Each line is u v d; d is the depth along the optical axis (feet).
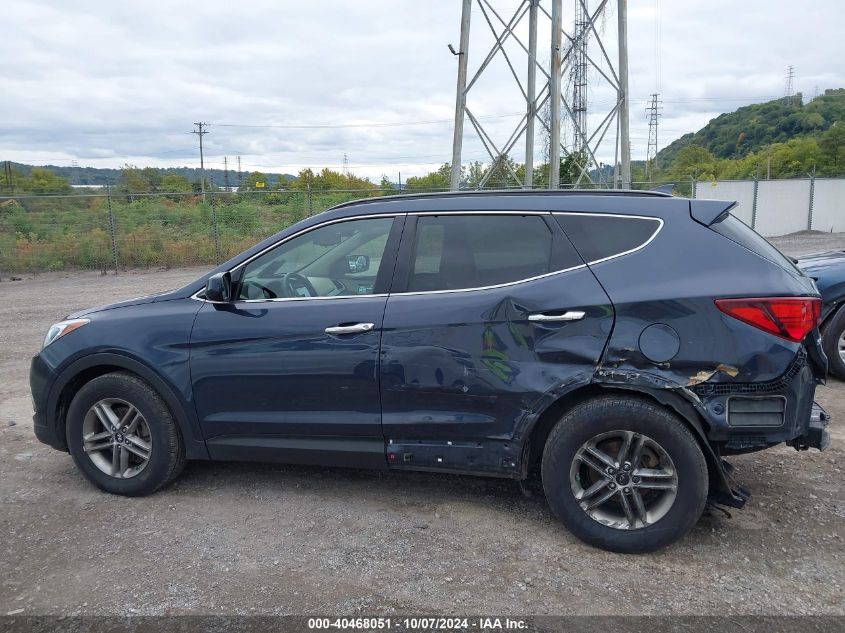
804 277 11.78
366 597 10.36
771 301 10.67
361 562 11.39
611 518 11.53
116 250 59.31
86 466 14.19
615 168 55.62
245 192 70.44
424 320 12.09
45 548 11.98
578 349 11.28
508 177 61.87
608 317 11.19
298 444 13.10
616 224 11.83
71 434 14.15
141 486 13.91
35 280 54.34
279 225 69.36
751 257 11.16
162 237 64.69
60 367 14.05
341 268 13.11
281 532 12.48
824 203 87.76
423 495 13.99
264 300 13.28
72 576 11.06
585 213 12.01
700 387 10.82
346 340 12.46
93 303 41.19
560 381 11.35
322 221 13.46
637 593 10.34
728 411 10.78
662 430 10.97
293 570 11.16
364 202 13.51
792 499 13.39
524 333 11.59
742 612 9.82
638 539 11.27
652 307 11.01
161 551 11.83
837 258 21.76
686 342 10.85
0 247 59.16
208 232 66.90
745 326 10.71
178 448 13.84
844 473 14.58
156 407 13.58
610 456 11.48
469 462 12.19
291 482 14.74
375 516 13.07
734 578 10.69
